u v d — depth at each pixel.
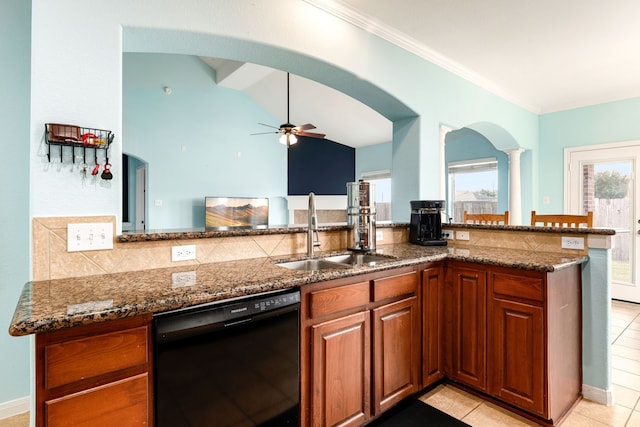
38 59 1.36
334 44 2.37
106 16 1.52
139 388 1.09
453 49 3.05
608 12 2.48
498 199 5.36
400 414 1.97
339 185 8.59
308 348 1.54
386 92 2.73
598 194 4.41
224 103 6.73
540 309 1.79
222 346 1.25
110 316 1.00
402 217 3.17
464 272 2.14
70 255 1.42
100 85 1.49
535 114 4.82
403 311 1.96
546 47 3.01
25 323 0.89
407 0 2.32
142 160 5.85
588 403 2.09
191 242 1.73
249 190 7.09
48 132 1.34
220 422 1.25
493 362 1.99
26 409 2.05
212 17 1.82
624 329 3.30
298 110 7.00
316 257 2.08
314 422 1.55
